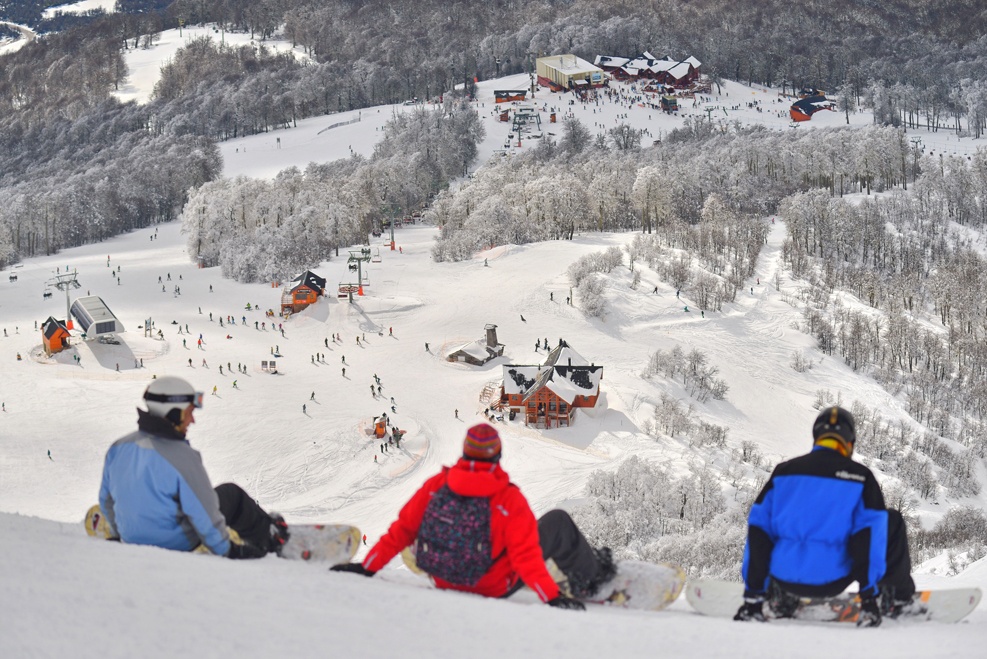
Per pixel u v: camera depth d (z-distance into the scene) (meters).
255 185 177.88
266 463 87.06
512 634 5.87
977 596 7.91
